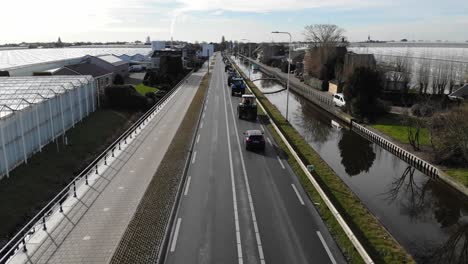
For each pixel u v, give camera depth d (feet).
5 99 115.85
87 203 81.97
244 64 572.51
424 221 90.94
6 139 94.99
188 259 62.85
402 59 306.96
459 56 364.58
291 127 162.50
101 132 145.89
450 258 74.90
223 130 151.43
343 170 123.75
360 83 184.65
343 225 71.87
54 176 101.09
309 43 435.12
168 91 254.68
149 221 74.43
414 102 207.51
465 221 92.38
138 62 411.95
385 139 150.30
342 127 187.73
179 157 114.21
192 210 80.48
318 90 280.92
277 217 77.66
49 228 71.10
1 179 92.12
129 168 104.17
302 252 65.05
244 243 67.77
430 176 119.96
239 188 92.63
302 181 96.73
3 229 73.00
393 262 63.10
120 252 63.57
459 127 116.47
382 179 117.80
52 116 125.90
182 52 474.08
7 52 430.20
